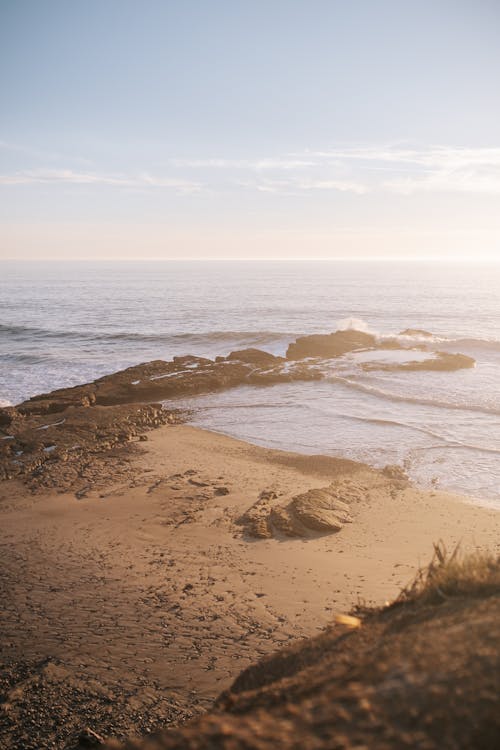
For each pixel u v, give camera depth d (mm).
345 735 1813
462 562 4242
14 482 21047
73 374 43812
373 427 26078
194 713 8172
